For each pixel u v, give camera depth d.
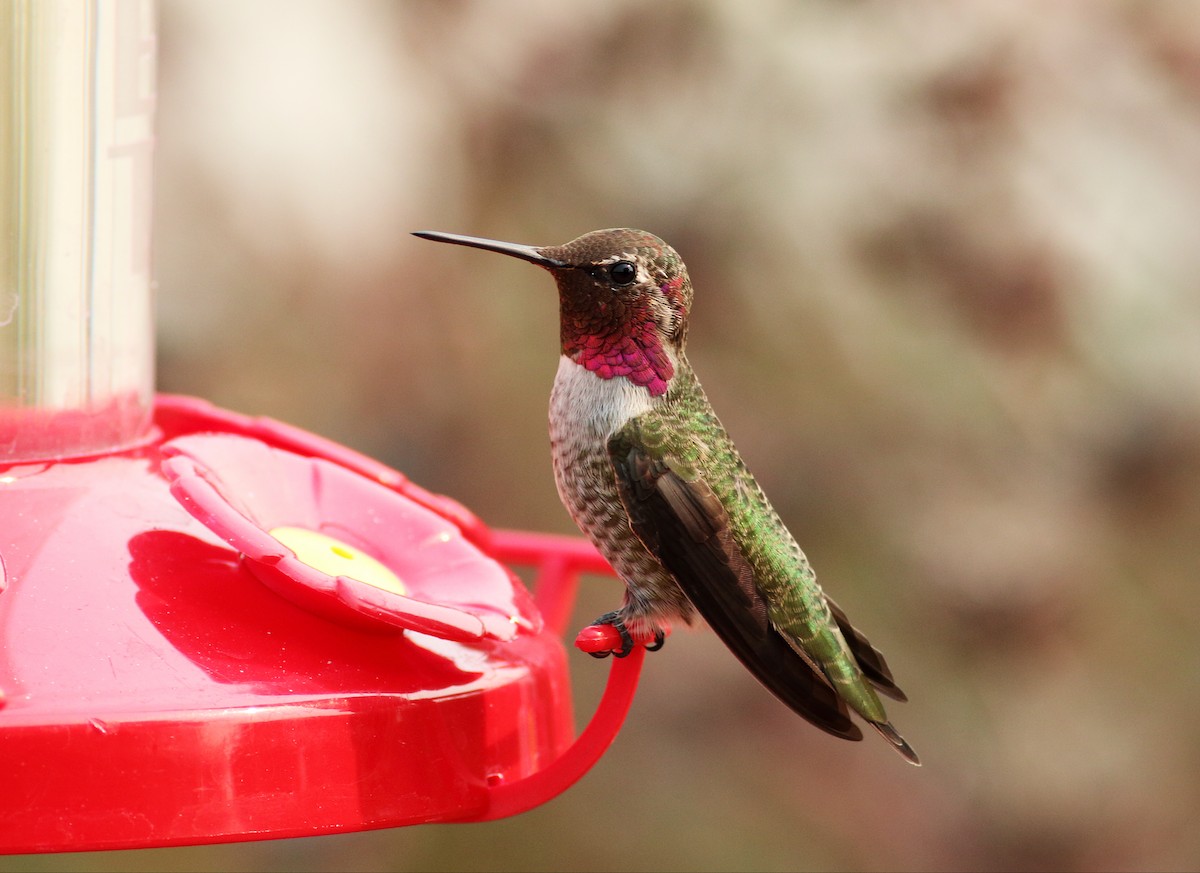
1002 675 10.16
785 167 9.11
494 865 11.89
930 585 10.00
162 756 5.13
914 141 9.12
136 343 7.03
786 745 11.21
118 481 6.30
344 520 6.72
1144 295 9.21
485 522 10.73
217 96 8.20
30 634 5.33
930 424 9.70
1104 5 9.31
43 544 5.70
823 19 9.23
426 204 8.73
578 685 11.74
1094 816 10.27
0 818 5.00
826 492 10.02
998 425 9.67
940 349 9.34
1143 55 9.32
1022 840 10.34
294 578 5.36
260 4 8.29
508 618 5.95
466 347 10.41
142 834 5.11
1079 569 9.91
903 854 10.65
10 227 6.73
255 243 8.36
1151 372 9.45
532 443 10.79
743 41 9.20
